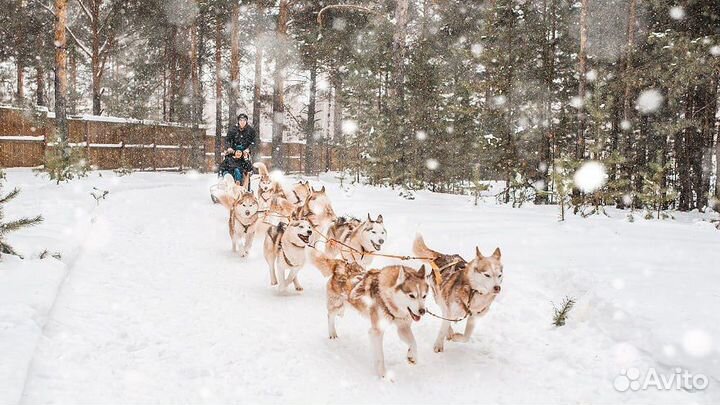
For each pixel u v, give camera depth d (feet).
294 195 41.75
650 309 18.06
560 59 70.33
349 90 69.72
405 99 65.87
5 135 67.87
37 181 56.03
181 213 45.06
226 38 111.14
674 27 57.26
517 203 55.36
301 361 17.35
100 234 32.89
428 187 70.23
